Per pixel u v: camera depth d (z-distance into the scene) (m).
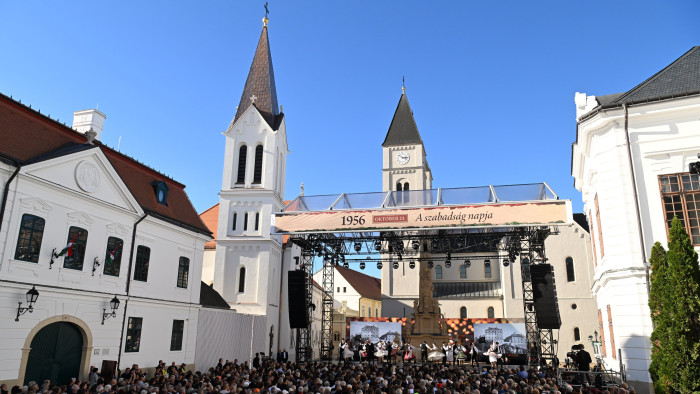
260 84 49.41
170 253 29.83
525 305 34.62
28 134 21.98
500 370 26.94
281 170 48.50
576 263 49.38
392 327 47.34
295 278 31.39
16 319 19.75
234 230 44.34
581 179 32.66
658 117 23.48
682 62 25.47
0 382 18.95
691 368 15.84
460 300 60.47
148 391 14.99
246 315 38.19
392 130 69.81
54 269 21.70
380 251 32.25
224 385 16.78
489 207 25.44
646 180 23.17
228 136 46.84
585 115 25.08
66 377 22.23
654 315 17.19
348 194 28.11
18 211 20.23
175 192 33.06
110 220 25.22
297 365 25.80
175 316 29.67
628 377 21.83
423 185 67.12
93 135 25.94
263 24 52.53
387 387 17.12
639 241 22.53
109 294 24.56
